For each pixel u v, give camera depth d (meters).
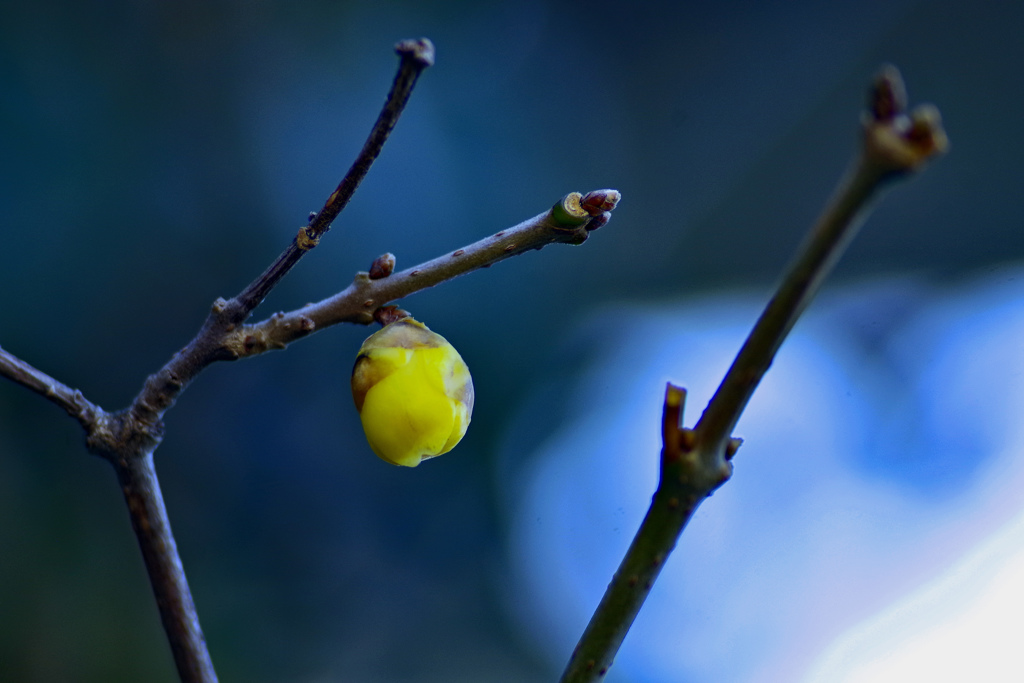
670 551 0.31
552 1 1.22
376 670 0.87
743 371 0.31
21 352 0.79
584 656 0.31
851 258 1.08
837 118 1.19
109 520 0.79
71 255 0.82
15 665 0.69
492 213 1.06
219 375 0.89
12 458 0.76
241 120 0.91
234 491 0.88
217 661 0.80
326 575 0.89
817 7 1.19
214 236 0.89
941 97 1.08
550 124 1.19
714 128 1.26
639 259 1.22
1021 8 1.03
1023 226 1.00
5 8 0.79
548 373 1.08
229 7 0.91
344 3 0.99
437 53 1.06
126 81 0.86
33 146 0.79
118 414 0.33
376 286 0.33
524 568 0.97
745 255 1.23
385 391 0.33
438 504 0.98
